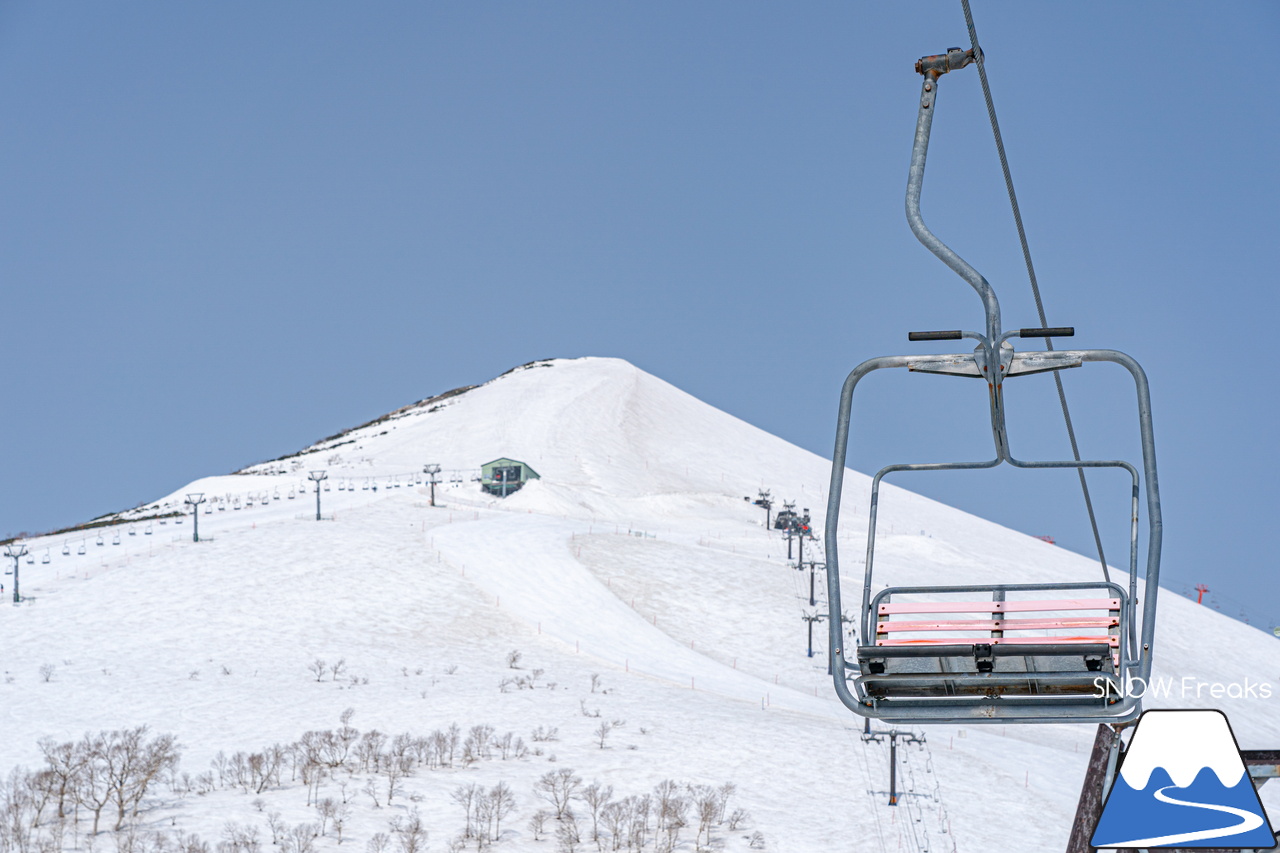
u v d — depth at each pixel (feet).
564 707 306.55
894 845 212.64
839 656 31.27
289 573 451.94
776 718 310.04
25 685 322.34
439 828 206.90
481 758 255.50
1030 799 248.32
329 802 213.05
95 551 496.23
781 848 207.41
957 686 30.68
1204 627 573.33
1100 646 29.96
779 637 429.38
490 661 373.40
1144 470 30.09
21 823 201.87
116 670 342.03
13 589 433.07
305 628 396.98
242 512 606.96
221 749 260.62
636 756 261.03
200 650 369.50
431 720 288.71
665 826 213.25
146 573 448.65
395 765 243.60
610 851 197.98
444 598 437.99
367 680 338.95
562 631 412.98
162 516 623.77
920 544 647.56
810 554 574.56
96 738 268.00
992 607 31.94
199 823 205.26
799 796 239.09
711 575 498.69
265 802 218.59
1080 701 30.55
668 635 422.82
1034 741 321.32
